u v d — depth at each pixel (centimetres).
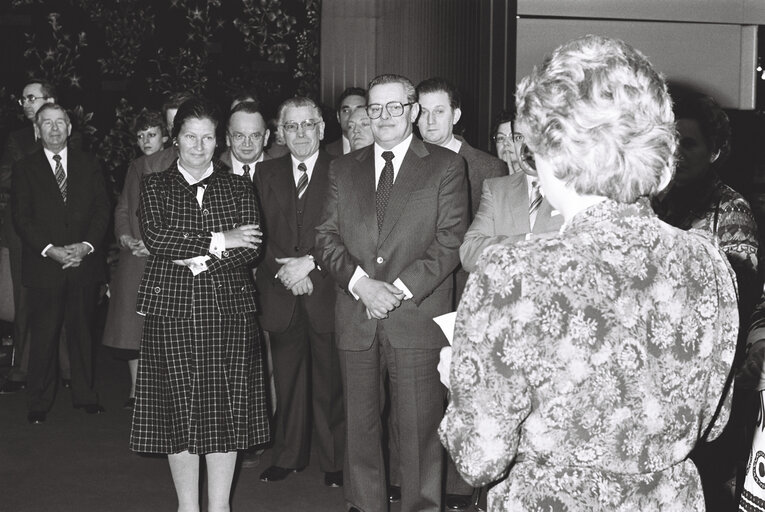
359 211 366
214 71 771
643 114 141
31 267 529
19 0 747
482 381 142
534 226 339
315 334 425
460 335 146
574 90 142
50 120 533
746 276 313
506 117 453
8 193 593
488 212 349
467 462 144
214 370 352
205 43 769
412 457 362
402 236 360
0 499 405
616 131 140
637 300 141
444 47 604
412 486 363
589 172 142
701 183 325
